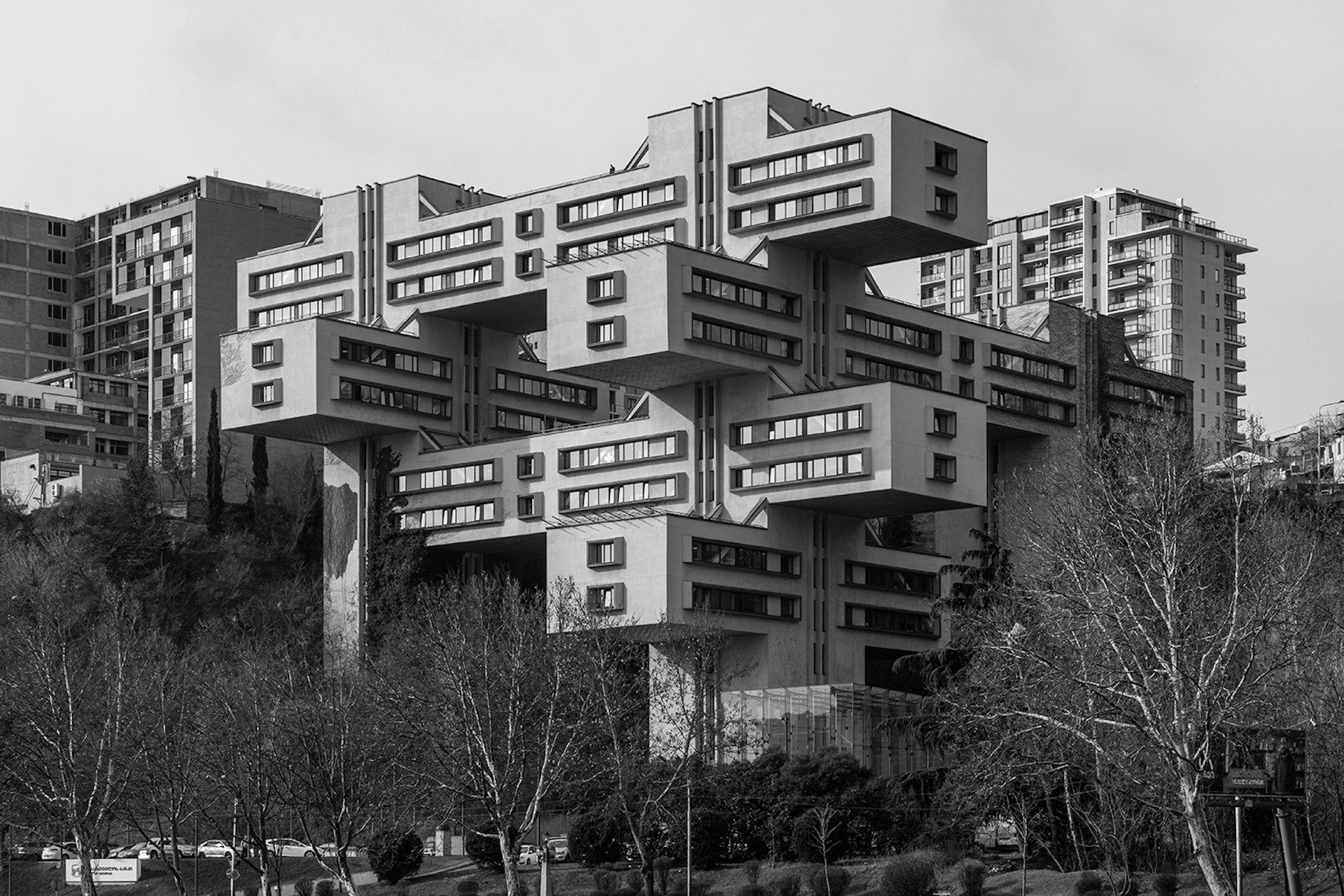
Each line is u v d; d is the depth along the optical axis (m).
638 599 145.12
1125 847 91.50
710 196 157.62
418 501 171.75
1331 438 183.12
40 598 154.75
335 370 167.50
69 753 110.06
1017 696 82.94
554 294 153.62
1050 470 145.75
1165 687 74.19
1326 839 89.19
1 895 128.75
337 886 122.50
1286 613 76.44
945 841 112.00
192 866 133.75
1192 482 89.31
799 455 150.00
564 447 164.12
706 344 148.25
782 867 115.25
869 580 159.00
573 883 117.00
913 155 149.75
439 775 111.00
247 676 124.00
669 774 116.31
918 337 168.75
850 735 140.88
